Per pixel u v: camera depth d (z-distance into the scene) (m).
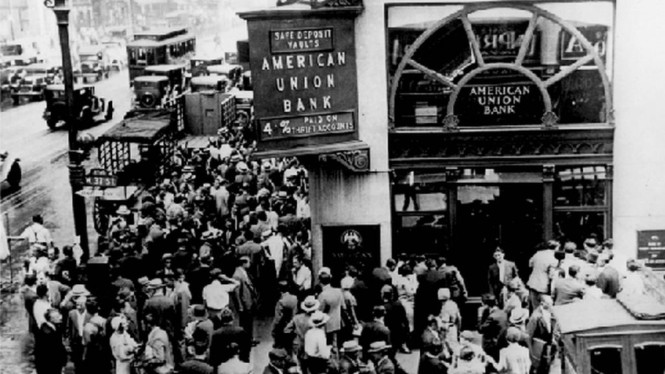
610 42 20.77
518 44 20.92
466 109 21.28
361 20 20.61
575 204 21.42
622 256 21.20
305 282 20.92
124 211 27.05
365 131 21.20
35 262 22.53
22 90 61.69
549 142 21.11
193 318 18.66
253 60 20.02
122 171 30.42
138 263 21.19
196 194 27.64
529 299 20.12
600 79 20.97
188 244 21.47
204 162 33.75
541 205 21.44
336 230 21.67
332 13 20.19
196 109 43.06
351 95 20.69
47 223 32.09
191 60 59.88
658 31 20.50
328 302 17.91
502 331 16.94
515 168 21.33
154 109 39.84
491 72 21.11
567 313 14.41
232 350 14.97
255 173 31.06
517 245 21.64
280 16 19.94
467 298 21.61
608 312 14.20
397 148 21.30
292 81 20.23
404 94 21.28
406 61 21.00
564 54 20.89
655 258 21.16
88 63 72.00
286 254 22.11
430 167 21.38
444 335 17.03
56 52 80.94
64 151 44.72
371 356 14.83
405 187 21.59
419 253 21.81
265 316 22.39
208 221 25.66
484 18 20.84
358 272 21.41
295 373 14.70
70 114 25.03
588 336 13.58
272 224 24.11
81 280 21.17
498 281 19.98
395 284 20.06
